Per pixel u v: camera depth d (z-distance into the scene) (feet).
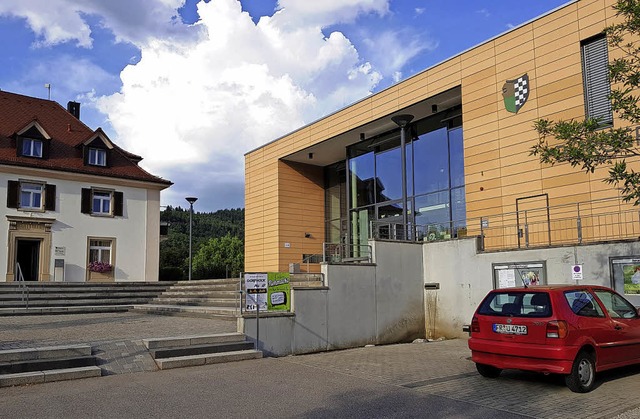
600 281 41.04
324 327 43.27
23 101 104.68
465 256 51.06
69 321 47.32
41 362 28.07
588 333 26.21
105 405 22.81
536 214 49.96
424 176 68.08
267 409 22.54
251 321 37.63
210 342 35.06
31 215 87.97
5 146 90.07
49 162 91.76
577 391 25.54
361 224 78.18
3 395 24.38
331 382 28.22
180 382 27.50
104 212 97.09
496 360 27.55
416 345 46.29
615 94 29.12
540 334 25.85
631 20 29.86
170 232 270.67
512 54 53.21
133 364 30.83
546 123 30.58
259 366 32.71
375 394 25.48
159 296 67.21
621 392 25.77
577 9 48.47
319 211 88.74
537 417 21.57
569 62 48.65
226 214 425.69
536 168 50.24
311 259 86.02
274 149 86.17
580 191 46.85
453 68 58.95
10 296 60.95
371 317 48.29
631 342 28.58
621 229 43.88
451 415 21.89
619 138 27.48
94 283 71.77
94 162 97.60
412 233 63.36
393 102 65.98
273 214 85.05
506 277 47.52
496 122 54.08
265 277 39.29
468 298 50.49
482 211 54.60
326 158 85.76
